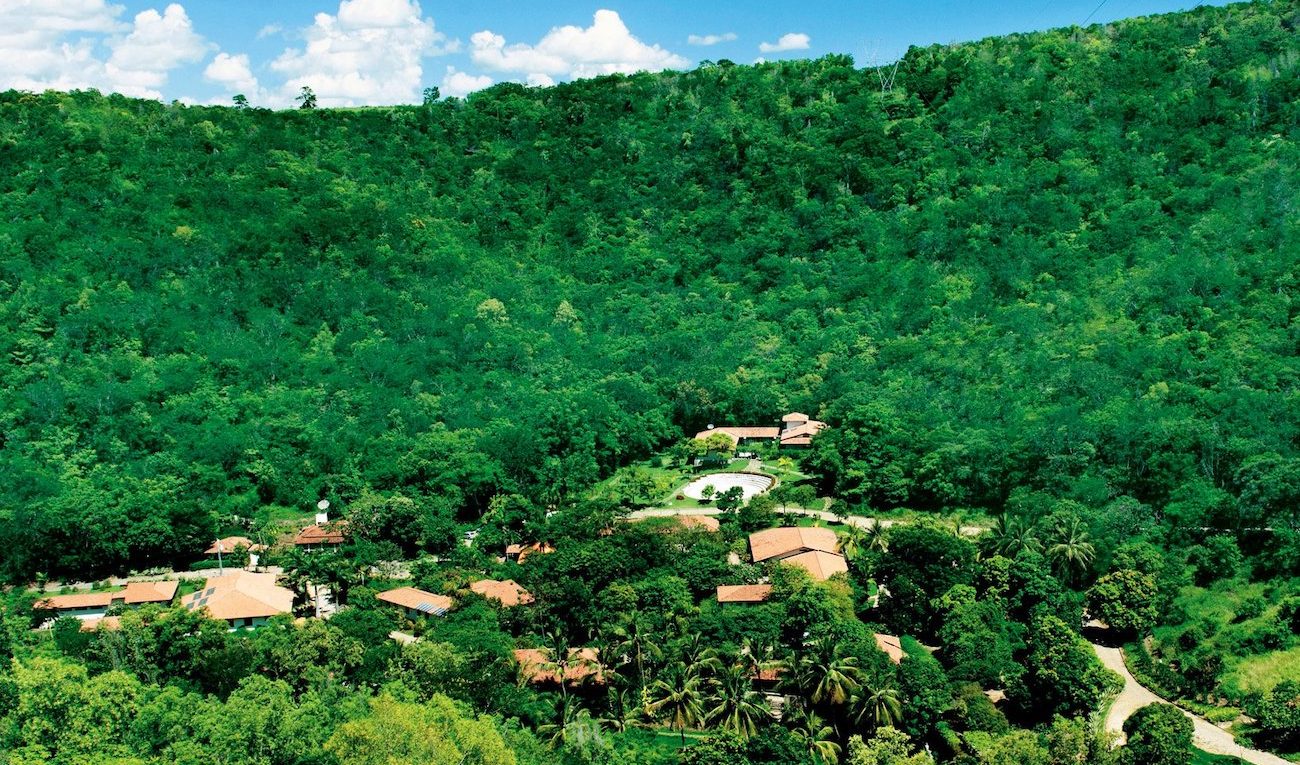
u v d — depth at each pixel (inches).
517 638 5113.2
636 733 4394.7
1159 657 4931.1
